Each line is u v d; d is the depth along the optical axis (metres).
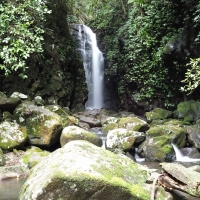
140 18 11.09
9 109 6.91
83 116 10.82
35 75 9.69
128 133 6.70
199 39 8.55
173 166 3.71
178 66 9.81
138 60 12.03
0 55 6.44
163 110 9.70
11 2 7.46
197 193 3.35
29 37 7.05
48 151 6.43
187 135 7.29
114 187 2.90
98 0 15.29
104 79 16.42
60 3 12.04
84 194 2.81
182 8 9.63
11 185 4.22
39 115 6.67
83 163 3.08
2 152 5.58
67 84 11.71
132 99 12.88
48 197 2.74
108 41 16.00
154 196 3.15
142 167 3.72
